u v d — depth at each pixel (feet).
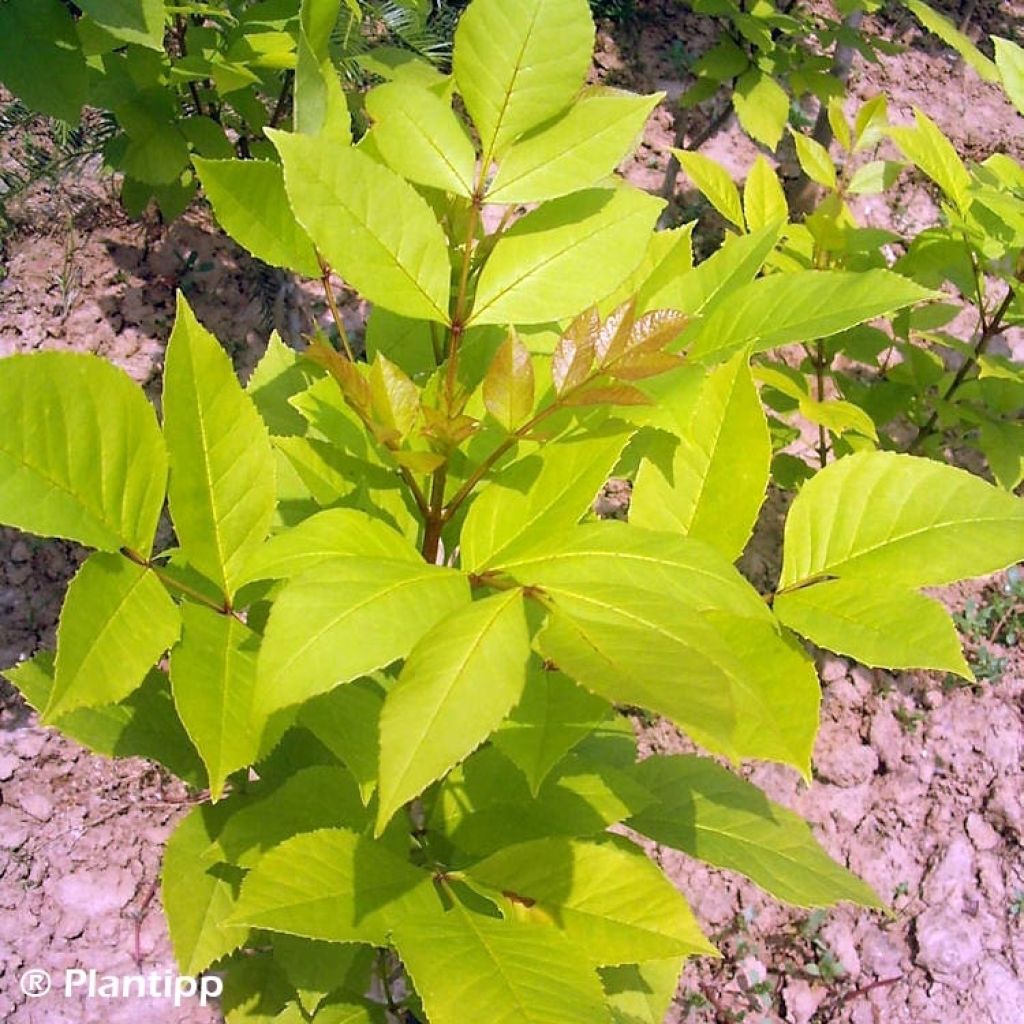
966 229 2.97
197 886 1.59
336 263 1.25
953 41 3.34
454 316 1.34
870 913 3.47
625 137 1.32
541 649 1.03
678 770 1.89
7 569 3.56
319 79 1.27
